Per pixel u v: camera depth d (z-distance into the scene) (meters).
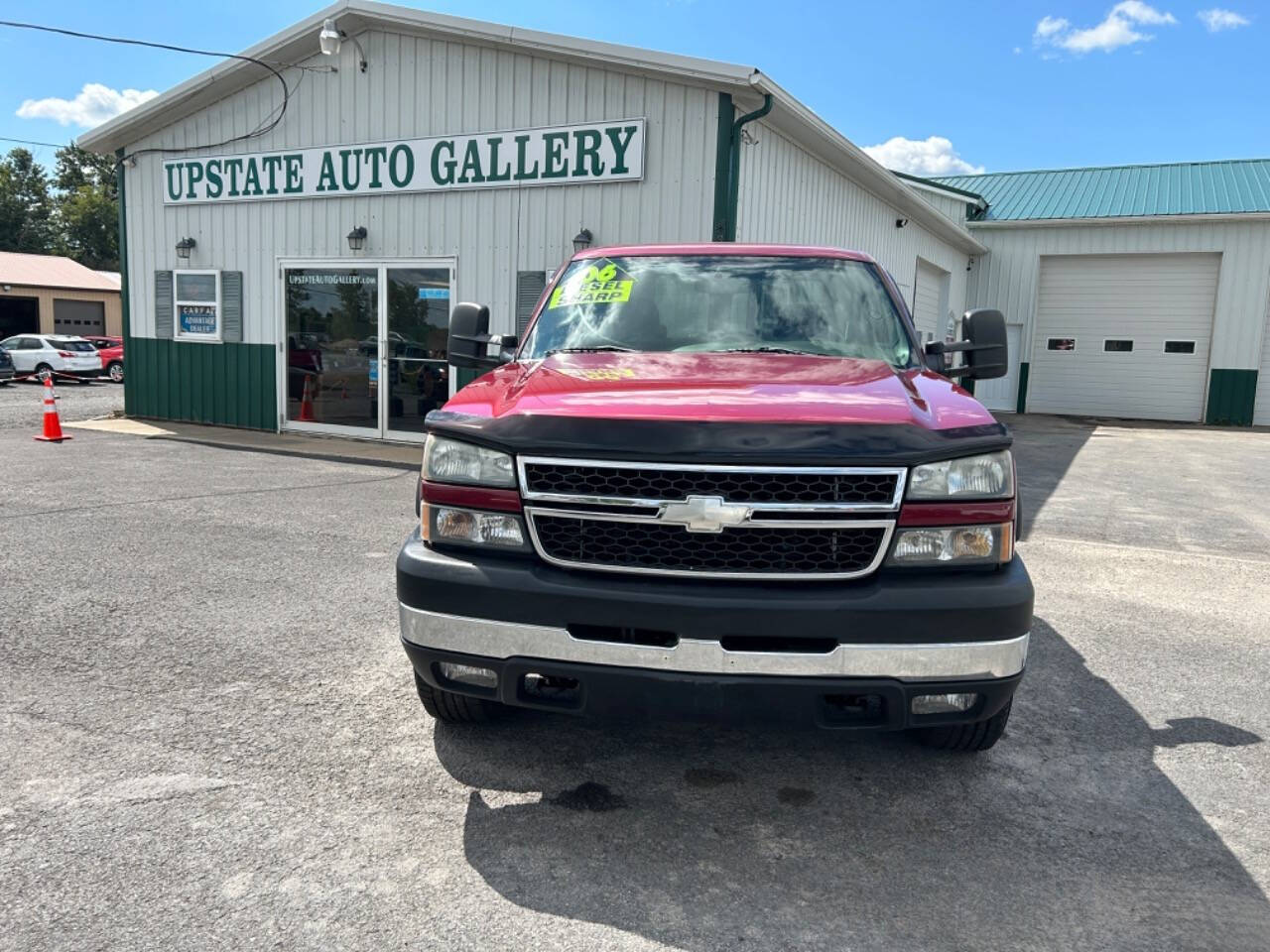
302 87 12.31
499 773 3.32
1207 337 21.92
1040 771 3.41
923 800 3.19
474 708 3.50
